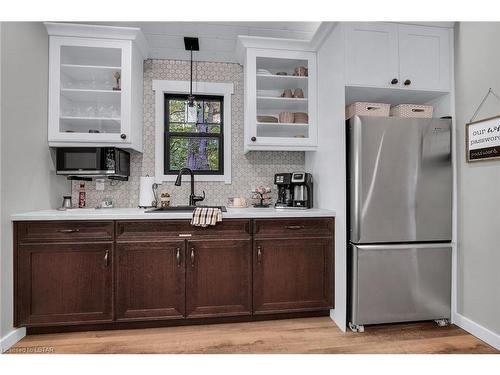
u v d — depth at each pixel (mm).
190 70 2943
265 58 2676
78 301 2074
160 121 2887
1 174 1887
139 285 2133
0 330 1864
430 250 2209
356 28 2219
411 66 2277
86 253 2084
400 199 2160
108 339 2025
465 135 2150
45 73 2371
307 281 2303
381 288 2152
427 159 2189
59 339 2020
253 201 2975
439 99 2428
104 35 2451
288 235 2283
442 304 2236
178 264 2162
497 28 1923
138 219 2145
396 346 1961
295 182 2604
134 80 2582
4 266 1907
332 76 2375
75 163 2430
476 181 2070
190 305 2180
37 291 2029
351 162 2184
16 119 2018
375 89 2277
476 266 2072
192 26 2607
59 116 2434
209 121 3025
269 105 2871
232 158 2988
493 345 1934
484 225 2010
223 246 2213
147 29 2625
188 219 2195
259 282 2250
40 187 2318
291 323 2271
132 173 2855
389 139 2143
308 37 2807
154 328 2184
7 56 1921
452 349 1925
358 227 2121
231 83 2992
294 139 2689
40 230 2039
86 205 2775
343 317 2160
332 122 2377
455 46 2295
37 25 2250
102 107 2689
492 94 1955
